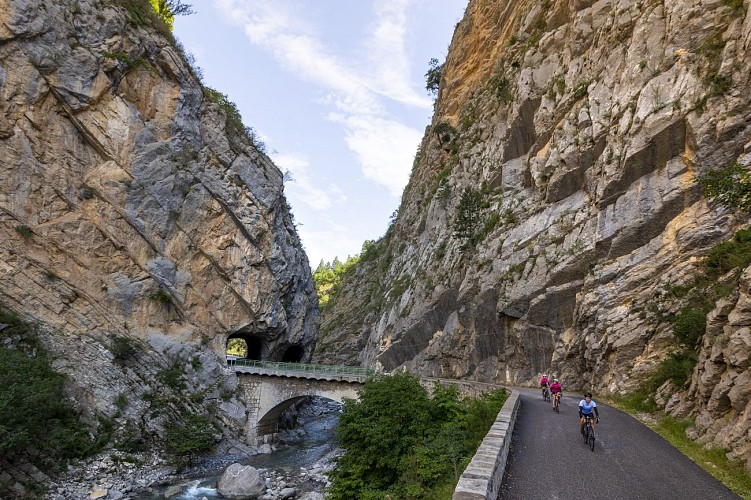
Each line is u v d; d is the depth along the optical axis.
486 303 41.91
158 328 39.12
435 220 66.75
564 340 33.44
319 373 39.75
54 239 34.00
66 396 28.78
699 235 25.58
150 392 34.69
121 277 37.34
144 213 39.72
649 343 25.08
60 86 36.00
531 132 48.44
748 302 13.58
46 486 23.17
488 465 8.87
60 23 36.78
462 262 50.75
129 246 38.50
